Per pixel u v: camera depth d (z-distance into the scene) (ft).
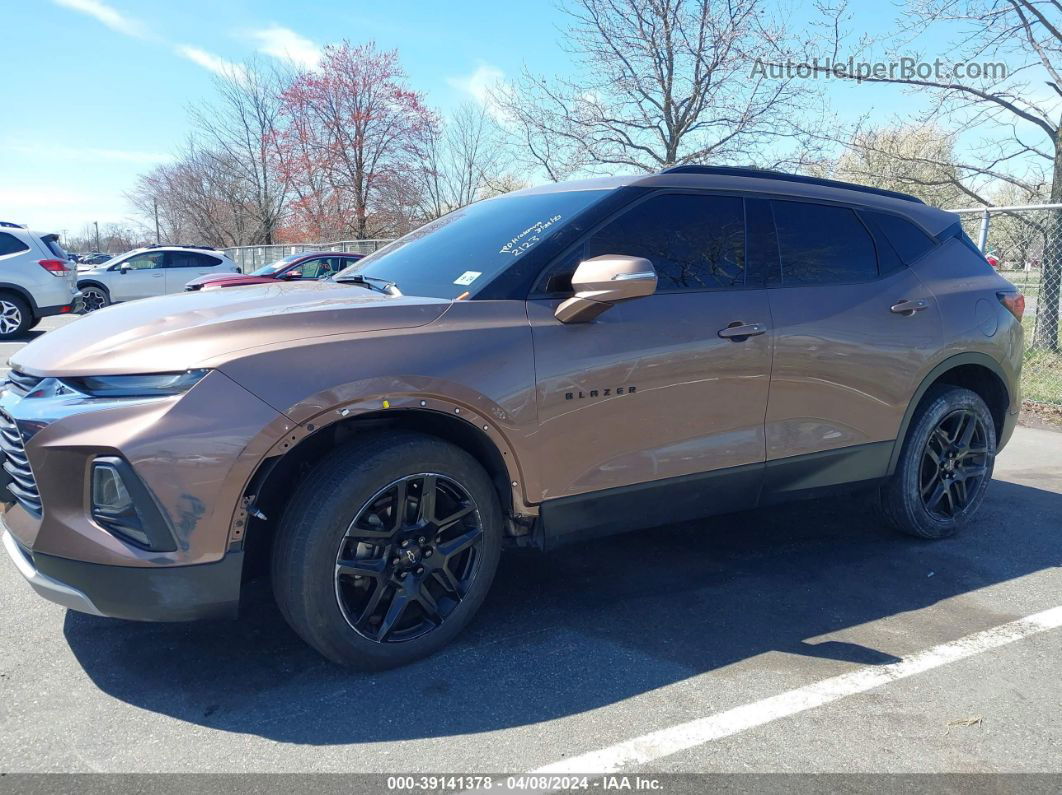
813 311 11.78
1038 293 29.55
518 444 9.51
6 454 8.75
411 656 9.34
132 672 9.22
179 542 7.89
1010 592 11.85
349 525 8.59
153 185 162.71
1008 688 9.11
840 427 12.26
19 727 8.11
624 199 10.78
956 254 14.10
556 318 9.79
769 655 9.80
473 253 10.78
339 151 93.30
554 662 9.53
